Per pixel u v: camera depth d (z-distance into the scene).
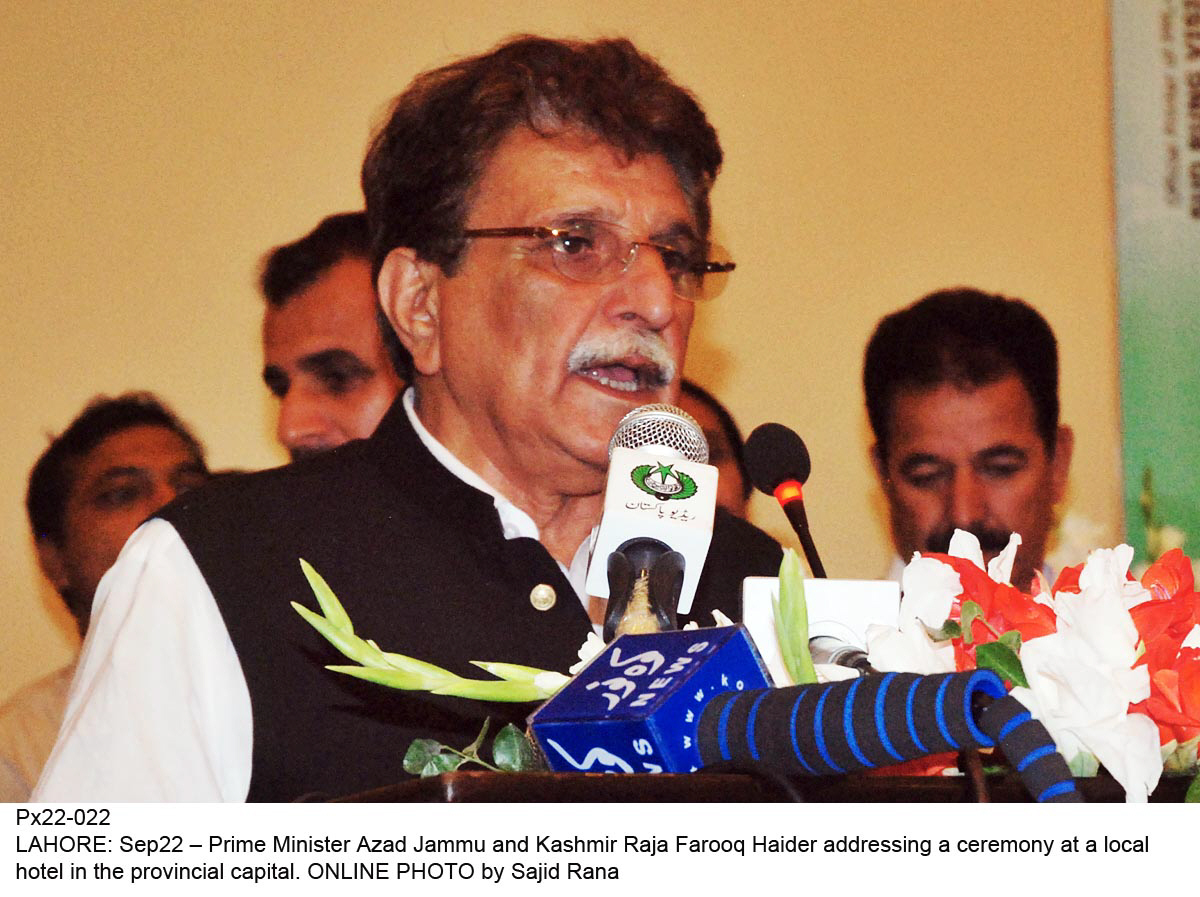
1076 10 3.75
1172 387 3.62
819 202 3.59
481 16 3.48
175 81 3.32
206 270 3.27
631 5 3.56
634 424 1.57
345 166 3.36
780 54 3.63
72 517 3.14
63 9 3.29
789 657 1.18
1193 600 1.13
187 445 3.21
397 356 2.26
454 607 1.98
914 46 3.69
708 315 3.47
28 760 3.03
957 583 1.18
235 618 1.90
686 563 1.41
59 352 3.19
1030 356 3.56
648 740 1.03
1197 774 1.08
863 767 0.99
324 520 2.02
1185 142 3.72
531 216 2.16
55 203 3.23
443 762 1.14
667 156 2.24
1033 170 3.68
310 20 3.39
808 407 3.48
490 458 2.12
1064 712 1.05
